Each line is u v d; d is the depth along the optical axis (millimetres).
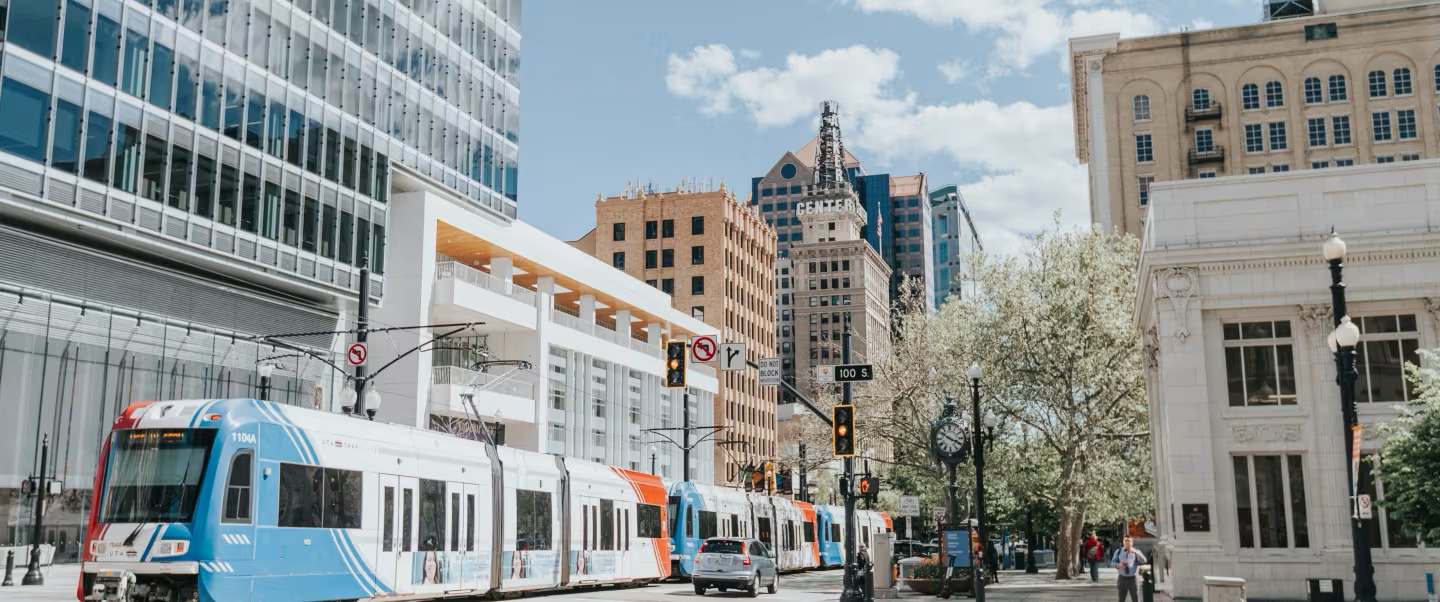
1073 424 41750
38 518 30609
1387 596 26688
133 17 37969
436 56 56500
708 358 25875
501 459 26609
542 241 68312
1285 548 27422
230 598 17641
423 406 52719
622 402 75062
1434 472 20516
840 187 192125
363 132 50000
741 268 119375
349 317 50688
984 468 45125
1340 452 27250
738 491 45812
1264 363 28328
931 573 35219
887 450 60406
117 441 18172
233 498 17906
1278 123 89938
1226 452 28062
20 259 34750
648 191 122875
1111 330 41594
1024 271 44531
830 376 26703
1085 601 30250
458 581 24109
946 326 46750
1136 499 44562
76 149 35531
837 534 60750
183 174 39719
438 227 57125
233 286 43531
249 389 43781
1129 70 93312
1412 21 88188
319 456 20000
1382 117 87938
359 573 20703
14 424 34750
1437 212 27453
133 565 17297
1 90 33250
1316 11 96562
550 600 27406
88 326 37094
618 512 32844
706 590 35562
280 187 44531
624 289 77938
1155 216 29281
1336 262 18469
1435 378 22141
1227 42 91625
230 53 42312
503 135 62812
